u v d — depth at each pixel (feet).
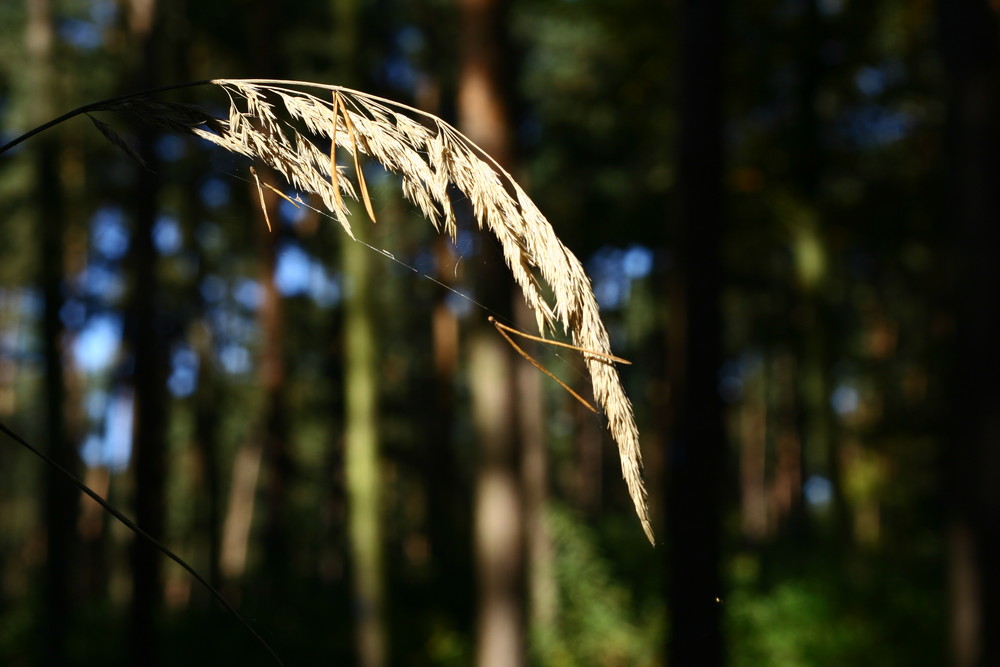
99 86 45.75
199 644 36.01
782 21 36.14
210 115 3.24
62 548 37.63
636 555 41.86
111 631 42.63
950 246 14.73
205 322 60.90
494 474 21.86
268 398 52.39
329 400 70.49
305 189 3.23
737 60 36.55
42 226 38.52
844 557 39.91
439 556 48.75
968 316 14.29
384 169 3.24
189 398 66.69
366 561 27.81
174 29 42.96
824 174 38.93
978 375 14.12
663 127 39.81
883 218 40.04
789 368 76.69
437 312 62.03
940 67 15.01
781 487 84.53
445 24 53.36
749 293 54.54
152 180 30.07
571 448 80.74
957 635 14.17
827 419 40.60
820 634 32.50
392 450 69.36
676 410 16.08
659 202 43.62
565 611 36.09
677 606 15.35
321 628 38.52
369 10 49.49
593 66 46.47
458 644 36.76
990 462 13.94
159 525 30.17
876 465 45.96
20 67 49.08
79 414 69.15
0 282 57.16
